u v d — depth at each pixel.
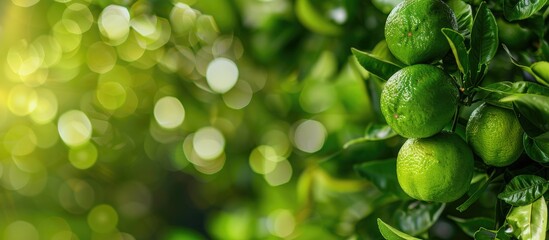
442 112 0.83
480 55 0.86
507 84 0.85
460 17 0.93
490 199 1.05
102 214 2.43
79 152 2.23
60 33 1.94
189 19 1.71
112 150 2.22
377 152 1.17
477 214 1.07
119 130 2.17
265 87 1.81
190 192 2.52
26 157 2.29
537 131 0.83
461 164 0.85
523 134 0.86
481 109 0.87
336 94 1.44
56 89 2.07
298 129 1.89
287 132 1.87
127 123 2.14
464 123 0.93
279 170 1.92
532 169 0.89
